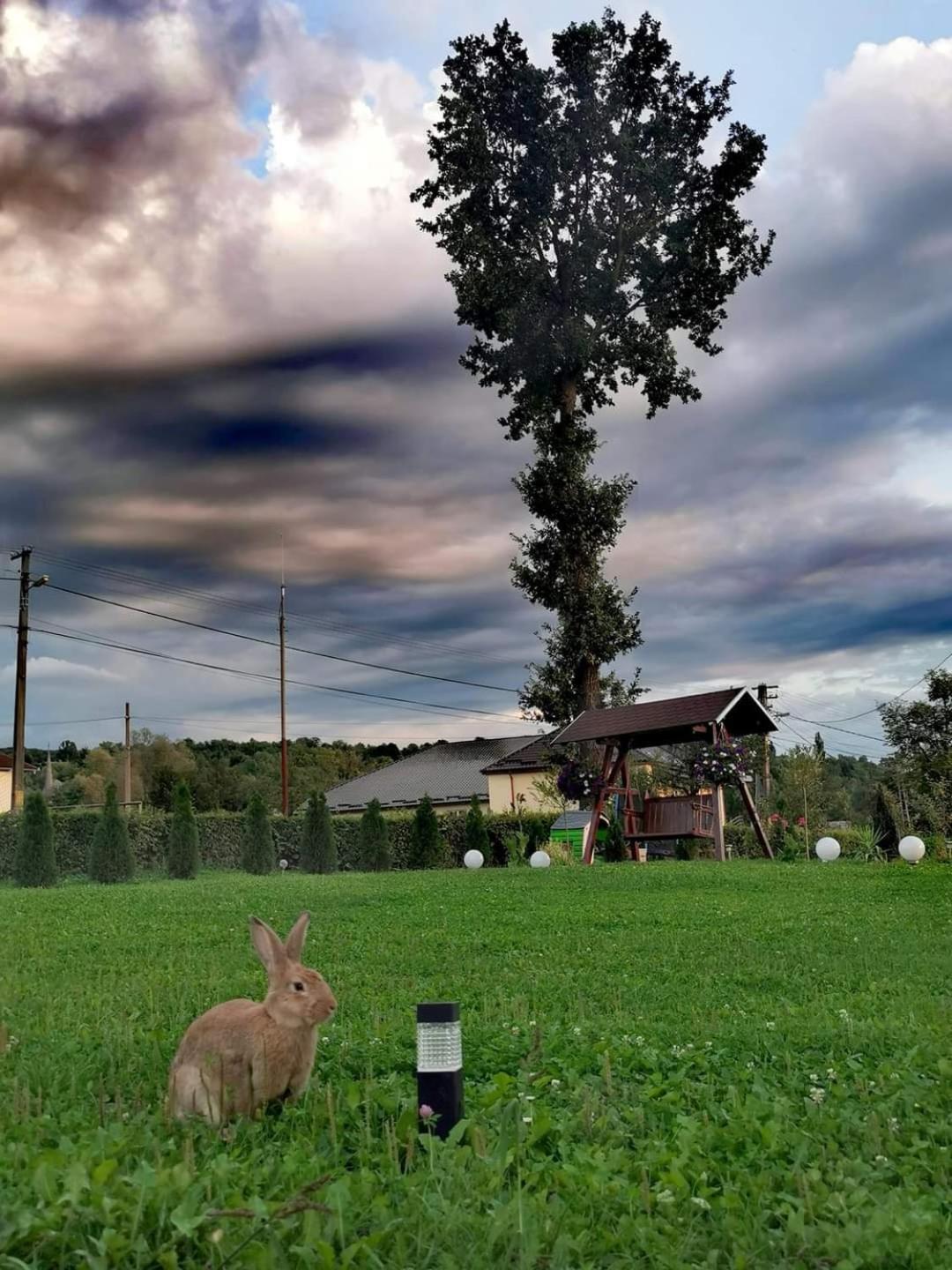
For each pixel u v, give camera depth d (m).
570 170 42.66
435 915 19.05
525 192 42.91
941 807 37.03
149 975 12.02
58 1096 6.09
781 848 42.12
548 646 44.50
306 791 89.06
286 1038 5.48
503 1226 3.76
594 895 22.27
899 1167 4.82
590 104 41.88
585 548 43.66
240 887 25.42
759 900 21.06
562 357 42.84
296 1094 5.63
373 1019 8.70
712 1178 4.71
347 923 17.91
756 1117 5.57
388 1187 4.35
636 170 41.88
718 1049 7.74
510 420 45.22
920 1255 3.66
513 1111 5.55
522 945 15.18
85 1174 3.80
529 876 27.22
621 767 36.25
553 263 44.66
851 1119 5.61
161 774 82.69
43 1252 3.49
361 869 40.31
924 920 17.86
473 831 41.28
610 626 43.34
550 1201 4.23
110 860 33.41
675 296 43.97
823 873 26.45
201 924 17.58
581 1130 5.44
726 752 32.94
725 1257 3.79
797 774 45.22
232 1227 3.73
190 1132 4.98
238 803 84.44
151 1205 3.75
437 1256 3.65
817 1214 4.21
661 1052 7.53
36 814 32.75
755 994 11.10
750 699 34.69
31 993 10.63
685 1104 5.98
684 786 47.53
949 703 49.50
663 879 25.41
